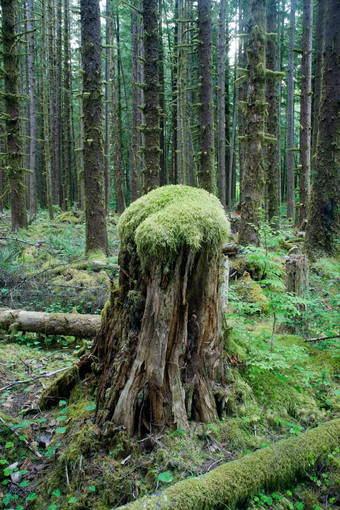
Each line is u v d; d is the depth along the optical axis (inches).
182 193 99.9
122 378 92.6
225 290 159.0
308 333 160.4
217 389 99.6
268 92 488.7
